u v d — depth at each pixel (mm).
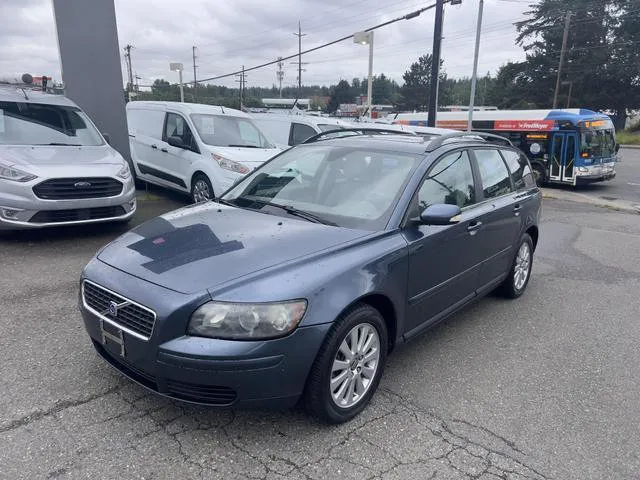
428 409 3357
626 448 3062
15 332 4105
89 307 3141
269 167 4586
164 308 2689
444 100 87812
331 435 3014
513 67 63188
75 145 7383
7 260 5941
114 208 6918
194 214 3875
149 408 3166
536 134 17938
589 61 55875
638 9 54375
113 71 10047
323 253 3090
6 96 7527
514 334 4668
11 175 6152
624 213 12516
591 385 3795
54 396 3246
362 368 3209
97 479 2570
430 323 3934
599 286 6250
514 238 5168
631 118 60625
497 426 3215
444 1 16625
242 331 2662
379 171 3936
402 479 2693
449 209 3529
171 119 10016
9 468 2609
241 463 2738
